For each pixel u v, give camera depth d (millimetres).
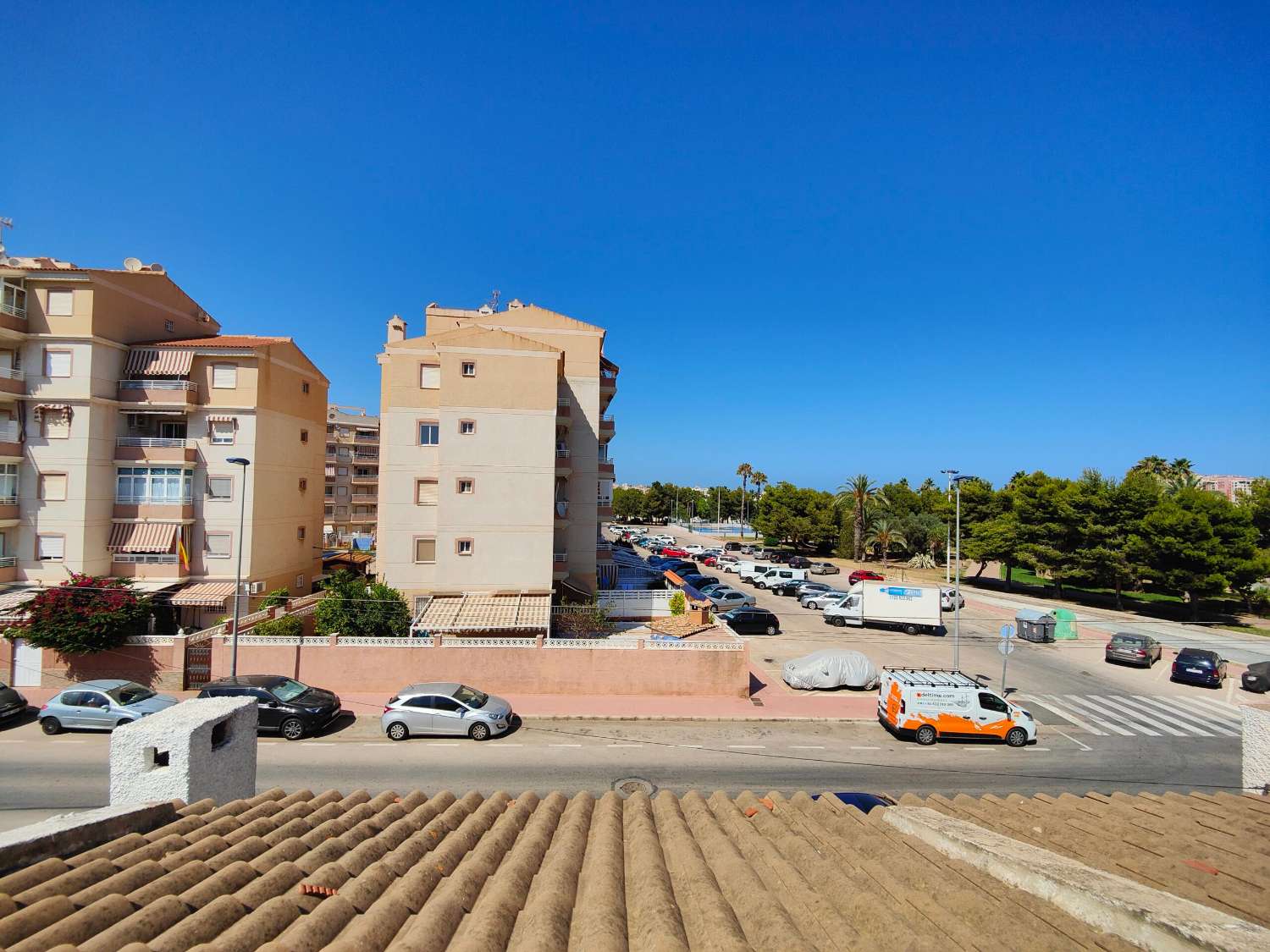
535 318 33938
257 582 29875
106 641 21672
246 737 7555
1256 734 9641
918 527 68688
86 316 27188
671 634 26766
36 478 26672
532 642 22625
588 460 33938
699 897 4707
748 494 125125
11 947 3406
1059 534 46938
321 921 4105
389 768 16438
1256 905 5168
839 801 7793
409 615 26094
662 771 16625
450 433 28156
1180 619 41594
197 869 4738
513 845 6324
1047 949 3820
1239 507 41250
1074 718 21781
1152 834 6969
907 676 20141
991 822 7309
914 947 3752
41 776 15508
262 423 30234
